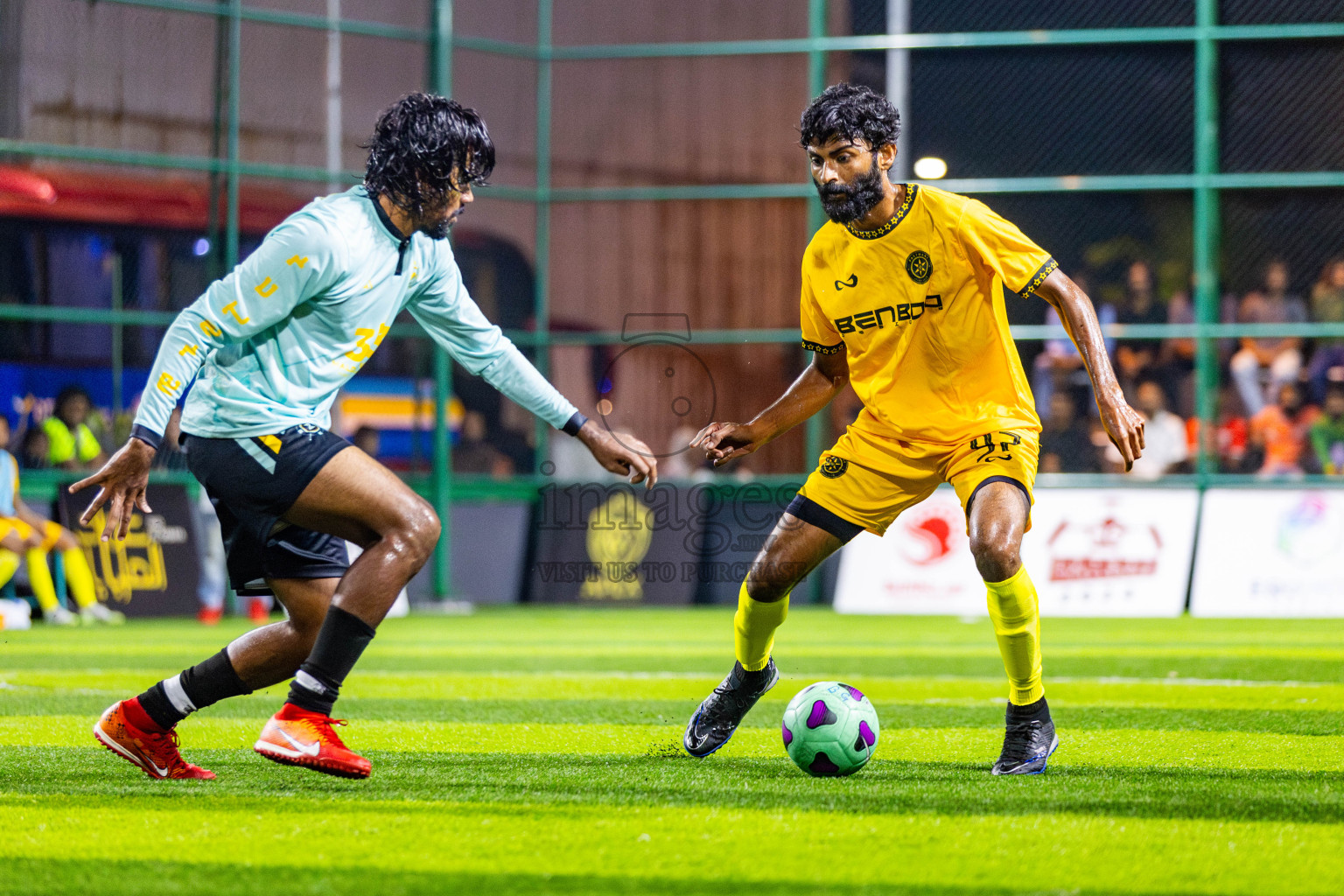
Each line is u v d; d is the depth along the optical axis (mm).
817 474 12086
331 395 10414
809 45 41406
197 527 37781
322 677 10031
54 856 8203
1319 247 38906
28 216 38562
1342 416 38156
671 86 42969
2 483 33656
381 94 42312
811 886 7500
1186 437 38500
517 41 43781
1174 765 11758
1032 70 40469
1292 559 36219
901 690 18938
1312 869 7875
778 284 41719
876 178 11250
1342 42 38938
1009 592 10961
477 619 35844
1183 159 39844
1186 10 39938
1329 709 16266
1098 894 7359
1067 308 11250
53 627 33406
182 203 39719
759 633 12117
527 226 43250
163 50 39531
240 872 7812
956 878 7652
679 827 9008
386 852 8289
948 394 11680
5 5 38344
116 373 39312
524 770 11539
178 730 14227
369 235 9953
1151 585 36531
